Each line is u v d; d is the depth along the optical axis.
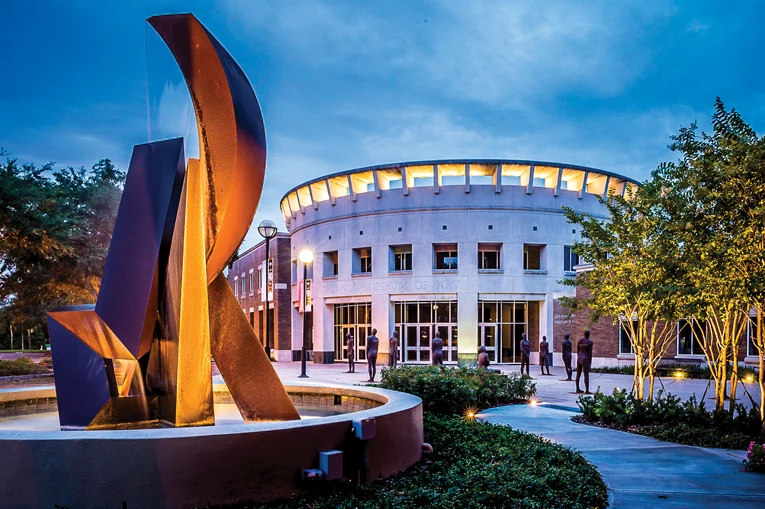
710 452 9.66
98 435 5.02
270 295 49.19
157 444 5.01
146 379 7.35
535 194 38.31
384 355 38.72
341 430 6.00
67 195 32.47
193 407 6.64
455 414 13.48
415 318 38.91
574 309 16.30
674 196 11.59
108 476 4.89
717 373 11.95
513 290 37.75
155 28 6.71
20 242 28.03
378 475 6.38
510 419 13.53
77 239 31.44
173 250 6.93
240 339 7.15
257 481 5.38
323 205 42.66
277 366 37.47
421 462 7.35
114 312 6.94
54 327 7.73
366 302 40.41
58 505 4.78
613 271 14.22
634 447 10.09
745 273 9.74
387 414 6.61
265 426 5.64
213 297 7.13
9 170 27.16
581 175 39.31
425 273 38.19
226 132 6.58
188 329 6.62
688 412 11.89
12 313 35.34
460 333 37.53
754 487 7.40
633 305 13.33
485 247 38.75
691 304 10.57
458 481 6.20
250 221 7.07
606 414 12.72
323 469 5.65
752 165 9.63
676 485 7.50
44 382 25.09
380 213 39.38
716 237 10.30
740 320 12.16
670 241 11.59
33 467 4.81
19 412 9.54
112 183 34.22
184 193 6.78
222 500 5.20
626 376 27.59
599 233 14.16
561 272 38.41
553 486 6.55
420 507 5.34
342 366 37.53
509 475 6.67
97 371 7.40
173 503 5.01
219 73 6.51
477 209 37.91
